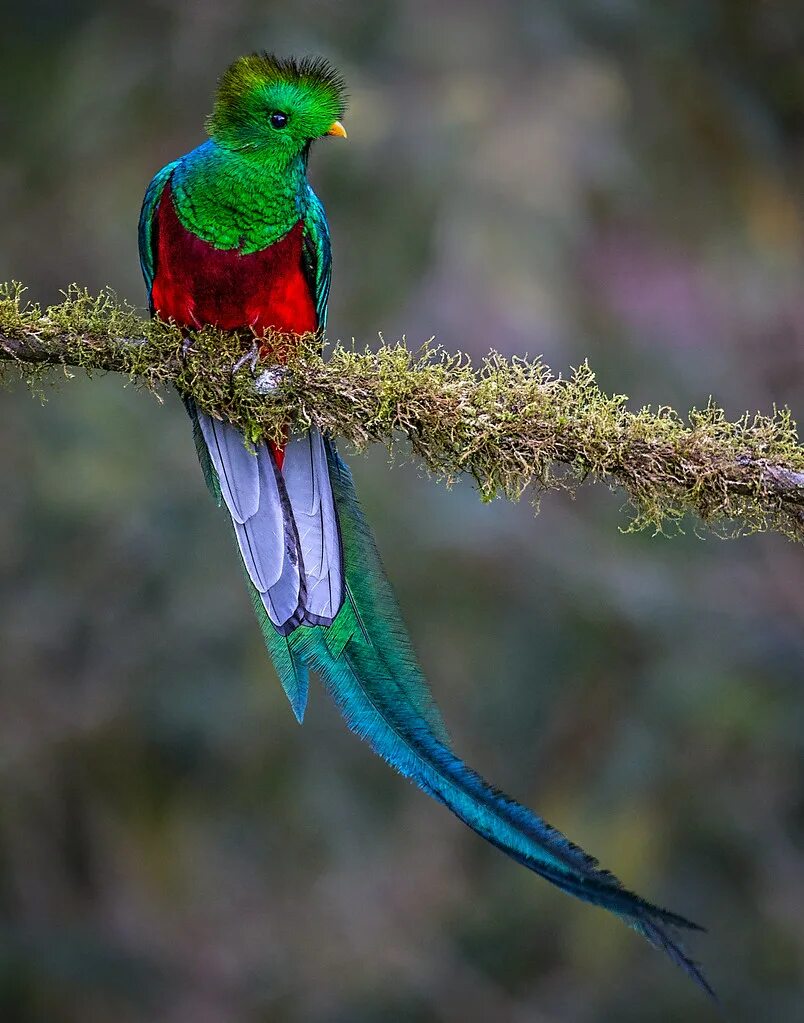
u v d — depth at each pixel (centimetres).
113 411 1299
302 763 1295
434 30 1284
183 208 761
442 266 1266
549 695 1323
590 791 1271
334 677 684
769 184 1323
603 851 1238
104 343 739
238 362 741
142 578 1317
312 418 732
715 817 1270
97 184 1316
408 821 1374
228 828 1308
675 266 1407
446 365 766
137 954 1270
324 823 1303
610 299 1386
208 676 1284
